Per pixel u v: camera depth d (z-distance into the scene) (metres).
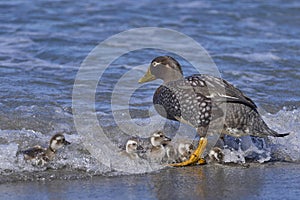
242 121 12.23
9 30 23.53
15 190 10.14
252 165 11.98
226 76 18.12
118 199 9.87
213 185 10.66
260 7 29.53
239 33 24.72
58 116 13.93
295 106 15.30
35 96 15.29
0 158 11.23
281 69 19.00
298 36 24.61
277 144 12.92
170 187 10.52
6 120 13.44
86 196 9.96
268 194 10.15
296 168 11.77
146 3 29.45
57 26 24.45
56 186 10.38
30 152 11.27
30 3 28.14
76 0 29.31
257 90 16.66
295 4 30.22
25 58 19.55
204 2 30.30
